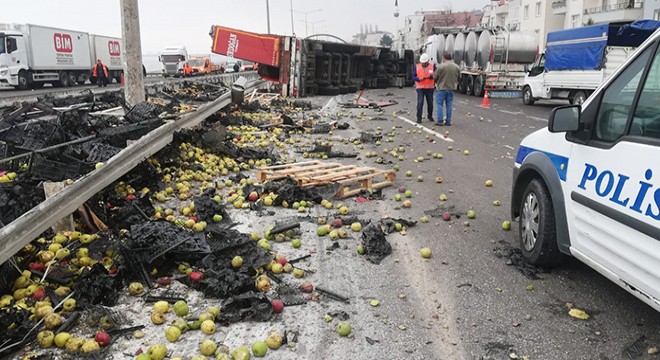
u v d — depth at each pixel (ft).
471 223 22.61
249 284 15.19
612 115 13.93
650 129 12.34
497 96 100.94
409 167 34.42
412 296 15.48
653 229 11.38
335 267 17.60
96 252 17.61
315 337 13.16
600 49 69.62
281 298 15.15
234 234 18.57
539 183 17.20
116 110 45.83
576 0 182.09
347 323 13.37
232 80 140.36
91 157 25.53
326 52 93.56
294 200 24.59
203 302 14.78
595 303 14.94
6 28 121.60
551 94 82.89
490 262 18.11
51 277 15.39
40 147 27.09
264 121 54.65
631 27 44.39
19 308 13.65
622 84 13.82
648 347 12.67
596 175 13.88
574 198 14.84
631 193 12.29
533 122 60.39
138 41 46.65
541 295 15.49
